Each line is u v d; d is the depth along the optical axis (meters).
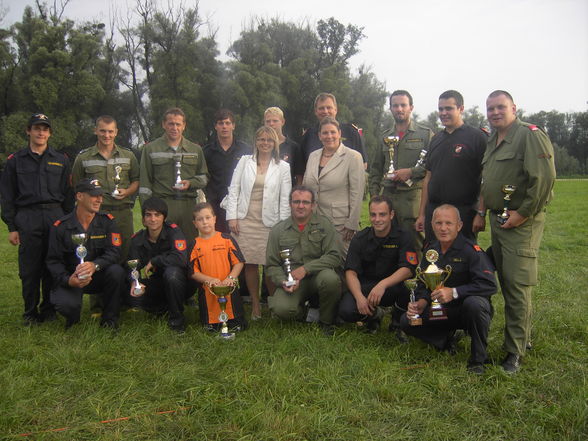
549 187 3.46
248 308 5.35
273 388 3.22
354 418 2.88
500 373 3.42
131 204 5.40
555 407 2.97
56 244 4.39
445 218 3.76
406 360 3.73
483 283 3.62
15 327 4.53
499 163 3.70
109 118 5.18
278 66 34.66
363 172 4.96
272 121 5.64
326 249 4.59
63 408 3.01
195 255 4.52
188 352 3.87
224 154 5.73
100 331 4.23
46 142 4.80
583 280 6.18
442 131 4.44
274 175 5.00
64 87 29.09
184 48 30.69
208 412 2.96
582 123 76.88
